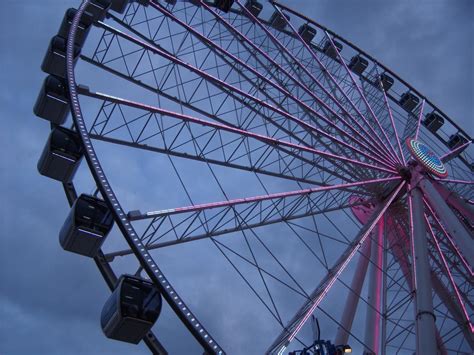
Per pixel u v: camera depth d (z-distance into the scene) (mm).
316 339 18031
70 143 18500
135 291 14008
